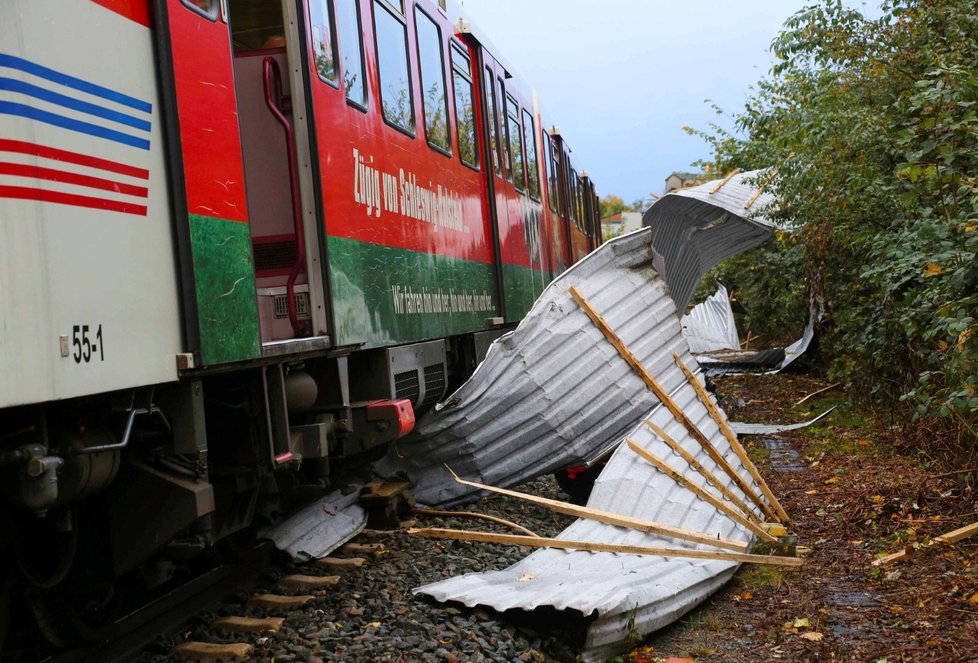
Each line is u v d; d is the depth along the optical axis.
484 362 7.69
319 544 6.54
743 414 13.18
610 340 7.86
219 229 4.86
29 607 4.57
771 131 14.02
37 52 3.67
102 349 3.93
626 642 5.08
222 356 4.79
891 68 9.63
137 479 4.74
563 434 7.68
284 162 6.50
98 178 3.98
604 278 8.22
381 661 4.62
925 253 7.49
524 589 5.42
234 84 5.19
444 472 8.01
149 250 4.32
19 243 3.51
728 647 5.22
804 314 17.47
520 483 7.89
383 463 8.12
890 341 10.08
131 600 5.54
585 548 6.15
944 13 8.73
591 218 22.97
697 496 6.91
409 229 8.05
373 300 7.09
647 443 7.21
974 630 5.03
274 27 6.87
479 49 11.09
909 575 6.04
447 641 4.91
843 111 9.88
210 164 4.84
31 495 3.82
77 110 3.88
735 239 17.19
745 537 6.74
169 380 4.40
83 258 3.85
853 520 7.33
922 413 6.97
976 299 6.30
